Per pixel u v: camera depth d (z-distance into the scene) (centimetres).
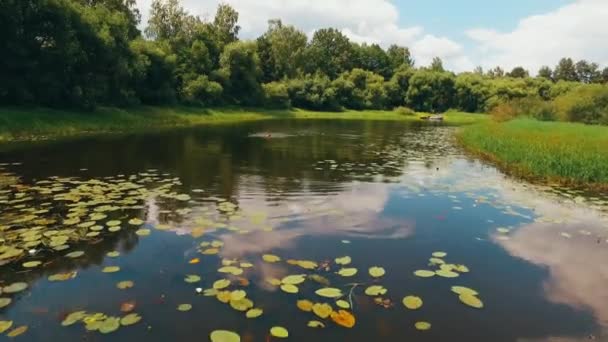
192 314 421
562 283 516
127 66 3045
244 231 657
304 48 7106
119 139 2022
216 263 541
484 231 702
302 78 6400
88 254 565
